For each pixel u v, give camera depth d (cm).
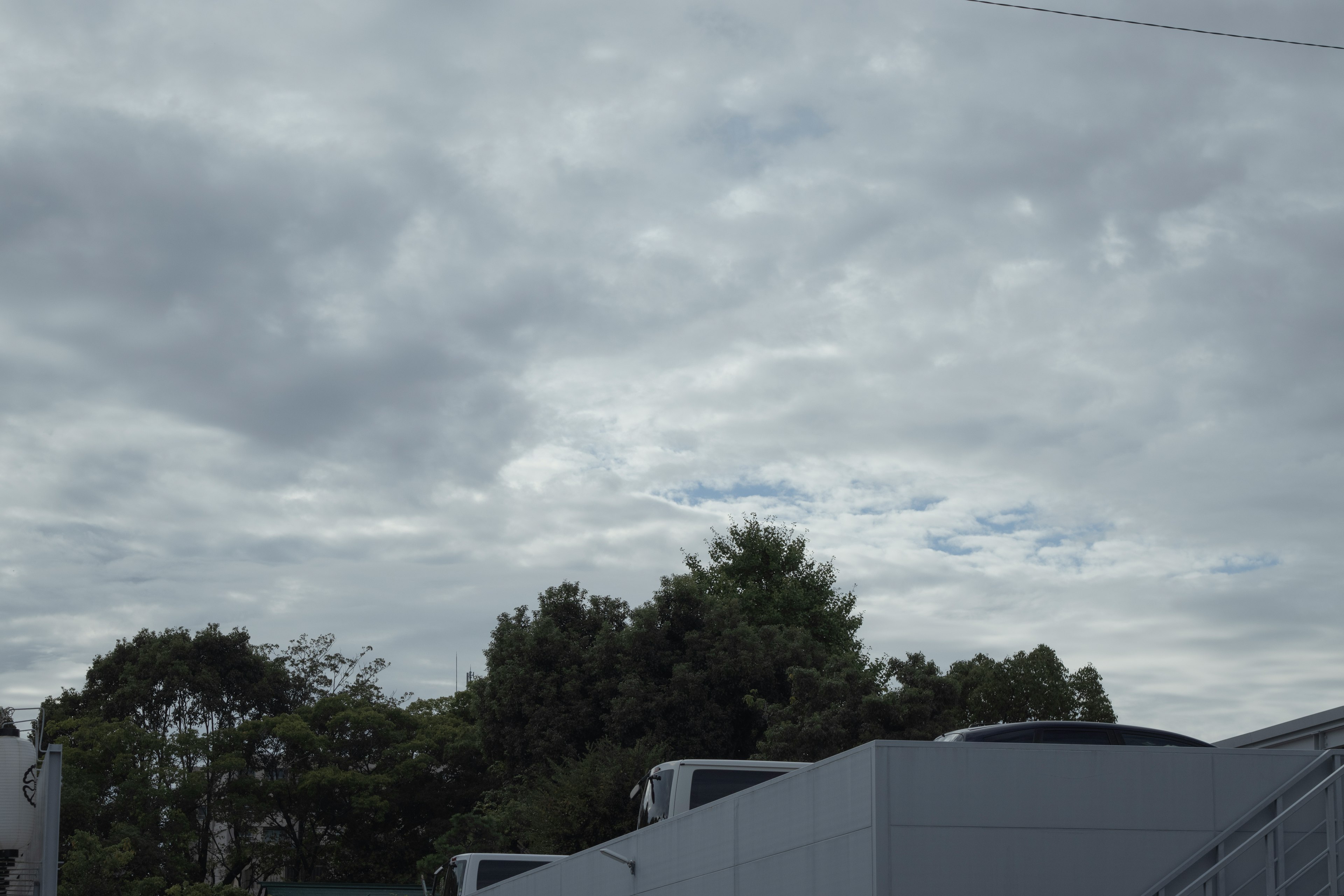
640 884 1571
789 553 4994
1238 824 1092
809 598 4881
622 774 2934
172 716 5778
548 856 2050
